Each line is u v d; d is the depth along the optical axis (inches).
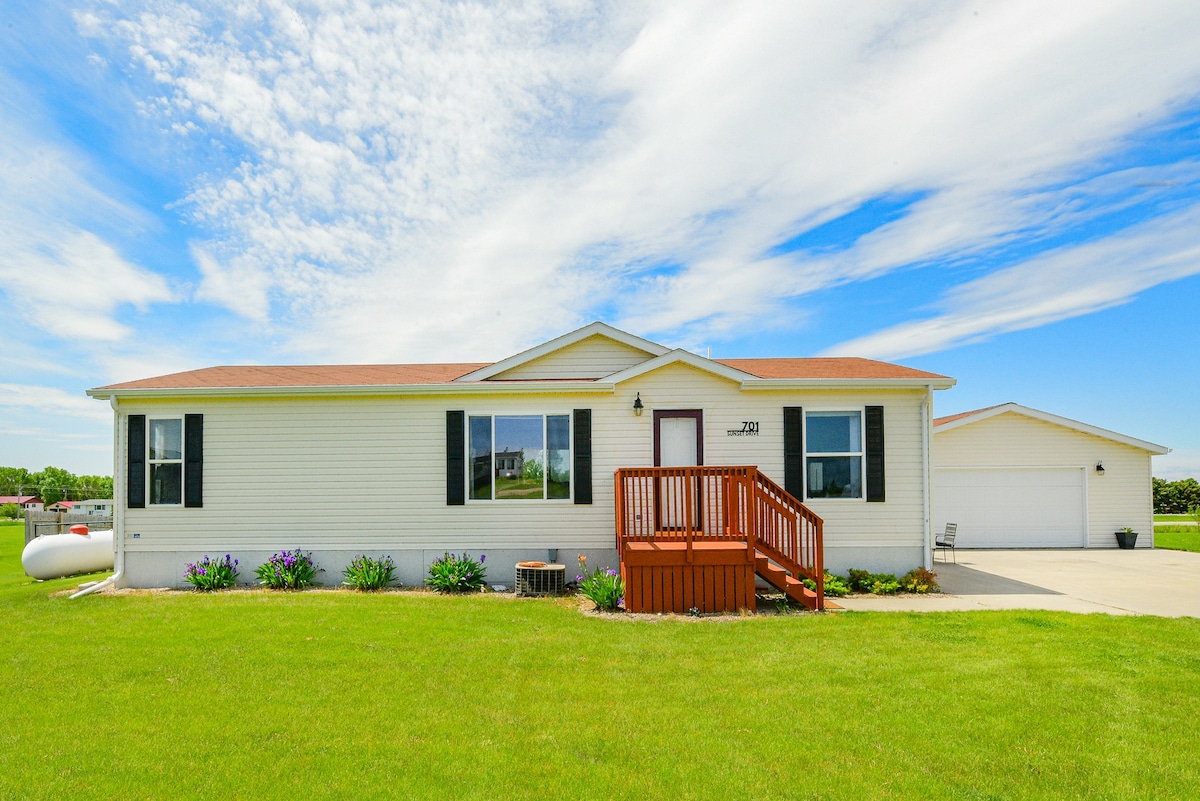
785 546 409.1
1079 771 149.7
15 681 219.5
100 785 144.6
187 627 296.4
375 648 258.4
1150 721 177.6
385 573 413.4
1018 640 262.5
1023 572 486.9
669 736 170.4
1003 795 138.9
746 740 167.5
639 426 430.3
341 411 432.5
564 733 172.7
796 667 229.5
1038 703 191.0
